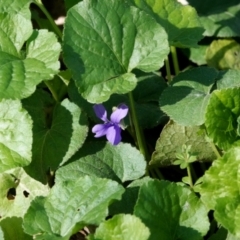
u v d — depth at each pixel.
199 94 0.38
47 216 0.34
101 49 0.37
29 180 0.39
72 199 0.34
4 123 0.37
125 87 0.36
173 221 0.34
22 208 0.39
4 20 0.38
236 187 0.35
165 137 0.38
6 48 0.38
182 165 0.35
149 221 0.33
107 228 0.32
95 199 0.33
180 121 0.37
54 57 0.37
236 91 0.36
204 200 0.35
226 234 0.35
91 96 0.36
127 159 0.38
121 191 0.33
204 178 0.35
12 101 0.37
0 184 0.39
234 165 0.35
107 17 0.38
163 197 0.34
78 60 0.37
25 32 0.38
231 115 0.36
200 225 0.34
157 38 0.38
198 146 0.38
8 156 0.37
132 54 0.38
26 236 0.36
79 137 0.38
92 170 0.38
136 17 0.38
